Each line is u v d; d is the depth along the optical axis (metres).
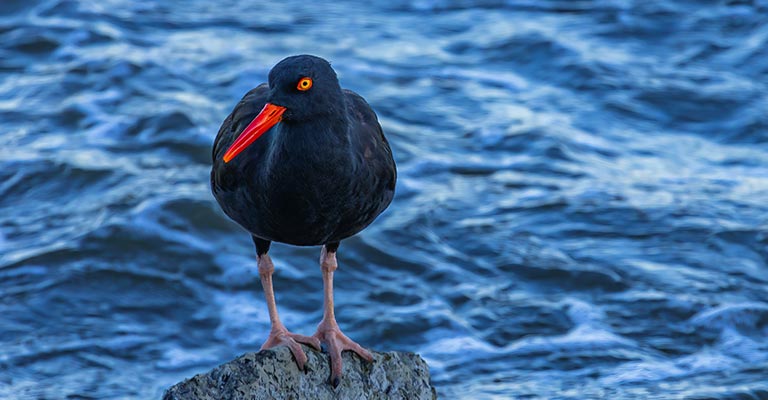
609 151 17.59
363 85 19.39
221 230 15.22
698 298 13.85
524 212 15.74
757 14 22.30
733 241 15.05
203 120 17.81
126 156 16.92
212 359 12.80
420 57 20.64
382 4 23.23
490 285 14.19
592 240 15.12
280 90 7.73
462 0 23.33
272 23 22.00
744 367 12.59
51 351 12.73
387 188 8.52
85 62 19.64
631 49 21.06
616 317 13.57
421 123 18.23
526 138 17.69
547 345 13.02
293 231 8.34
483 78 19.91
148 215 15.23
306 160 7.88
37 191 15.99
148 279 14.16
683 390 12.06
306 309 13.79
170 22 21.75
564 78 19.92
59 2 21.91
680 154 17.59
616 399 11.89
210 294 14.02
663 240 15.11
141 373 12.47
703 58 20.75
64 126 17.69
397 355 8.91
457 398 12.00
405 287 14.14
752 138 18.11
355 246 14.79
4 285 13.89
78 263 14.31
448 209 15.79
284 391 8.36
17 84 18.91
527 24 21.98
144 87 18.91
